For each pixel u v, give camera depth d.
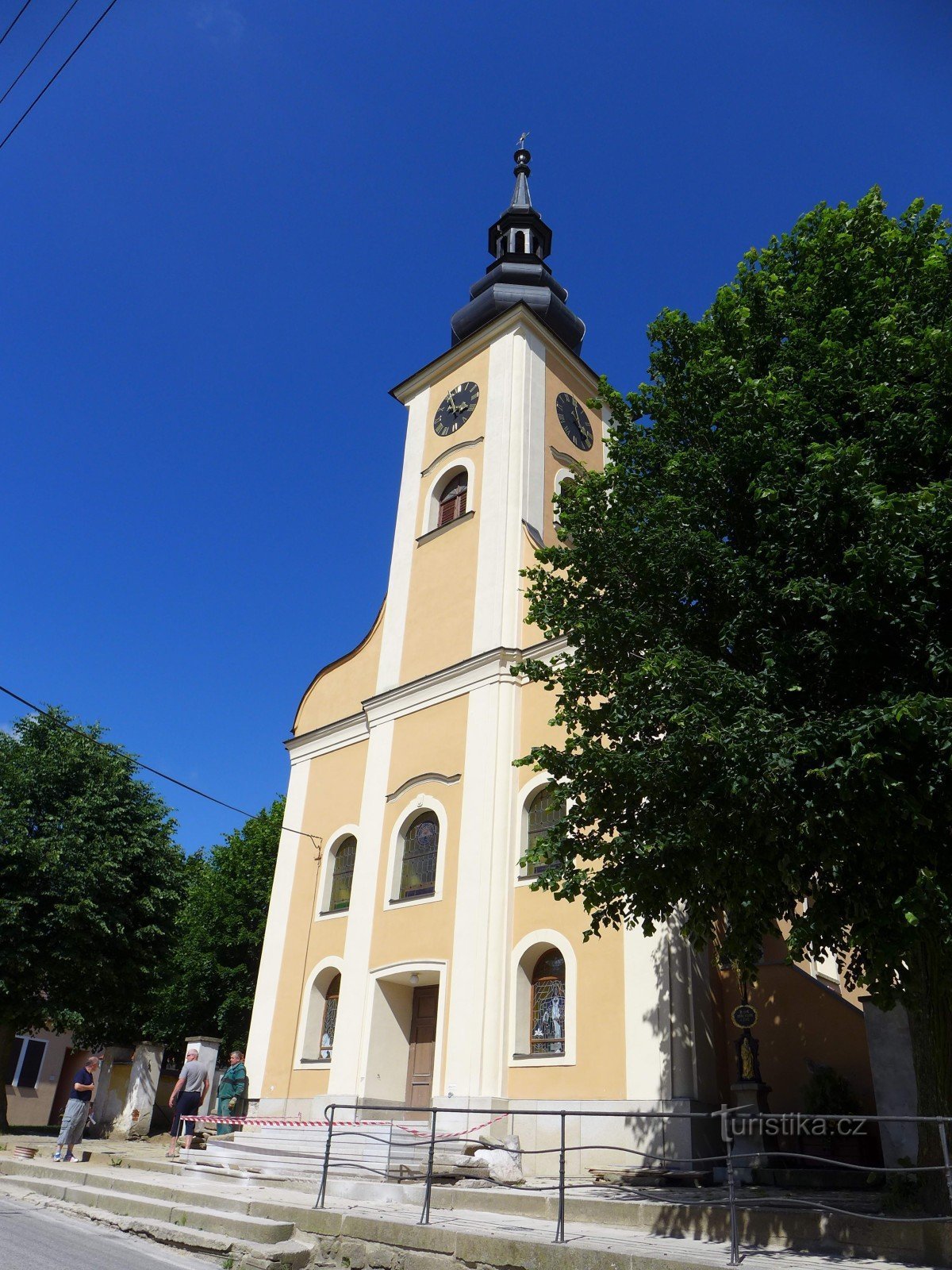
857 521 9.69
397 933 19.83
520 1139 16.36
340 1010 20.08
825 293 11.95
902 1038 13.09
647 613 11.68
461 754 20.53
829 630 9.80
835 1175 13.67
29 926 22.98
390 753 22.28
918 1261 8.32
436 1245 9.33
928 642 9.21
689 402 12.64
